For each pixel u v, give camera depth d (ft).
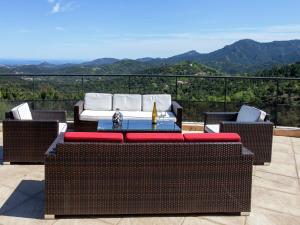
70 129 20.84
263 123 15.55
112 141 9.61
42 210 10.44
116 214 9.95
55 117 17.87
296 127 22.56
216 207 10.09
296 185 13.28
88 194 9.68
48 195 9.61
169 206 9.96
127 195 9.79
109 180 9.68
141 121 18.03
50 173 9.51
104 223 9.66
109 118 19.39
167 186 9.85
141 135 9.83
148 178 9.77
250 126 15.46
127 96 21.75
